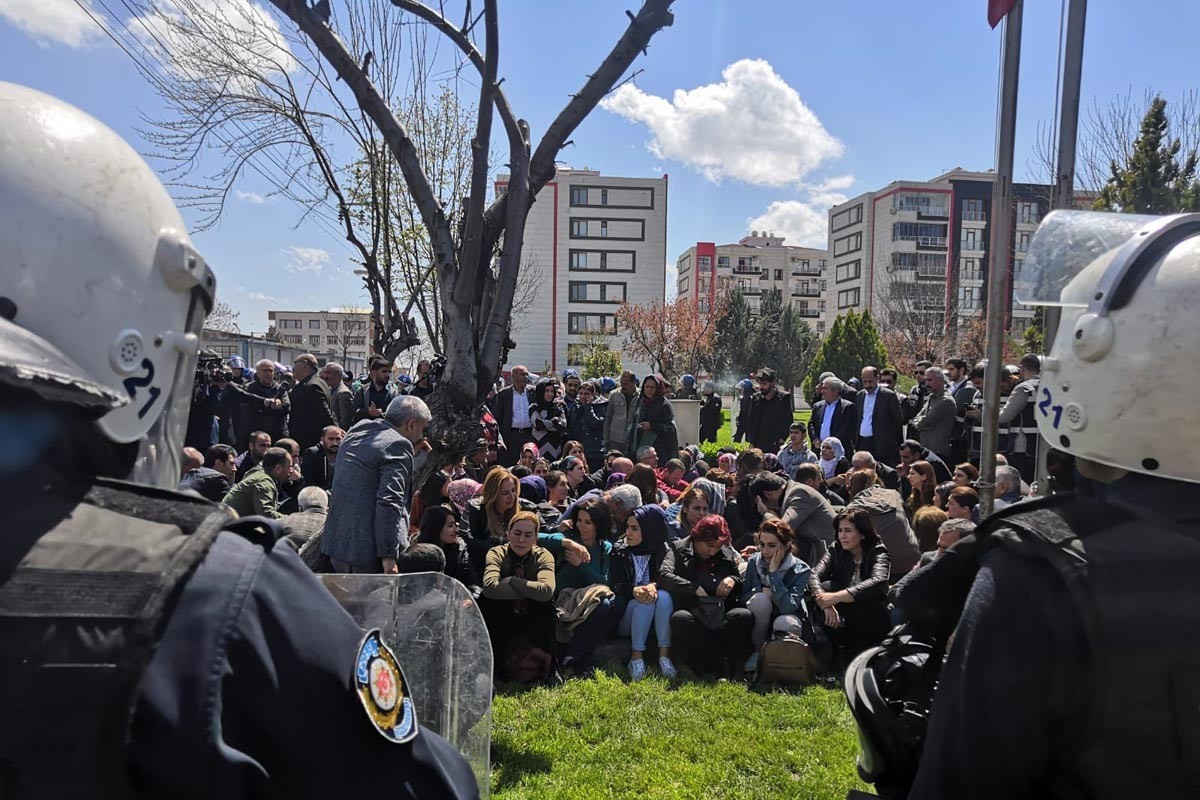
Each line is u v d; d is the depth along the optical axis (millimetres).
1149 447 975
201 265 926
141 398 845
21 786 634
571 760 3795
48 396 690
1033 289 1189
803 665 4809
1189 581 858
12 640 650
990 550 1017
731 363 47250
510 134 4699
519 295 28656
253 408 8039
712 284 92625
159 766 665
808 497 5941
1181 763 818
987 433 3518
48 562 688
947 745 959
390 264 9750
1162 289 985
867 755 1469
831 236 87375
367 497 4047
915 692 1437
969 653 949
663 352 47719
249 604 760
